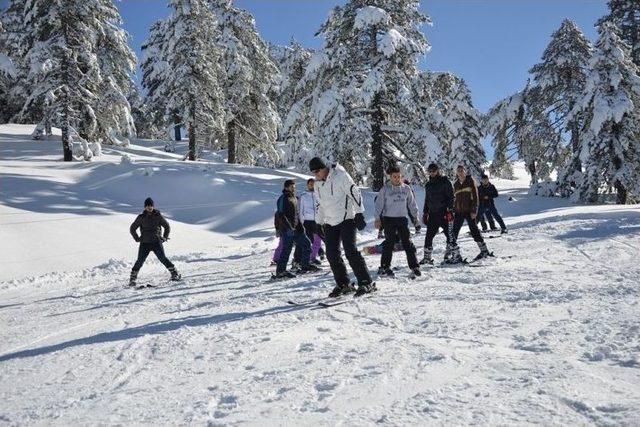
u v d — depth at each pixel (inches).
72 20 1019.3
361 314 190.4
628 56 1040.2
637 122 998.4
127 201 807.1
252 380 122.3
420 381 112.0
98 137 1230.9
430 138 901.8
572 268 259.0
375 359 130.9
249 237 717.9
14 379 140.7
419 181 976.9
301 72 1446.9
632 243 327.6
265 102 1416.1
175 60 1267.2
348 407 100.3
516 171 2518.5
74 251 561.6
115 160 1124.5
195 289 315.3
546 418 88.0
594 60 1005.2
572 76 1222.9
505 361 121.3
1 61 888.3
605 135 1005.2
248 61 1327.5
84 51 1009.5
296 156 1302.9
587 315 159.3
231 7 1354.6
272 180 1034.1
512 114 1283.2
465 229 601.9
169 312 233.5
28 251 541.6
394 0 896.9
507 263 291.7
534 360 120.6
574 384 102.7
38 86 1002.1
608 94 1000.2
